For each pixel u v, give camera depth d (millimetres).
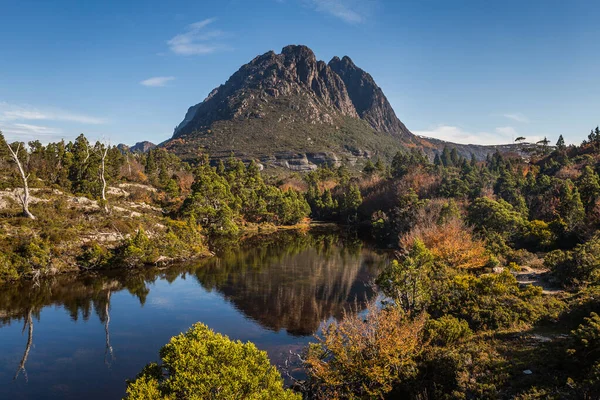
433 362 17078
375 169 155375
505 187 80500
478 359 16547
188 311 34719
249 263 56062
